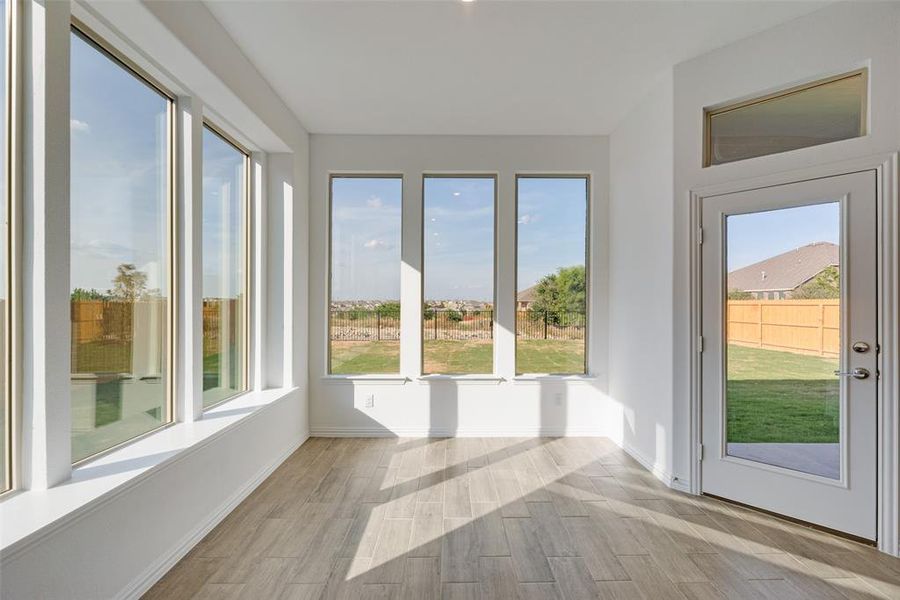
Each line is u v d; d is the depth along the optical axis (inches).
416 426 177.0
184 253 108.7
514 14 103.0
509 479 134.4
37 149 66.6
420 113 157.3
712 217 120.9
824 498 103.4
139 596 78.5
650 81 135.2
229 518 109.1
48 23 66.9
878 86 97.5
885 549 95.2
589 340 181.3
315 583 84.0
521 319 181.2
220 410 124.1
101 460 82.7
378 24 106.0
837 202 102.8
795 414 108.6
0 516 60.4
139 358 96.0
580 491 126.0
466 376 177.9
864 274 99.0
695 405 123.1
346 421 176.9
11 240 65.9
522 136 177.6
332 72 128.4
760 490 113.0
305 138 171.3
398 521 108.3
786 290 110.0
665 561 91.7
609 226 177.6
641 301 148.5
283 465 145.3
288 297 159.8
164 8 82.7
